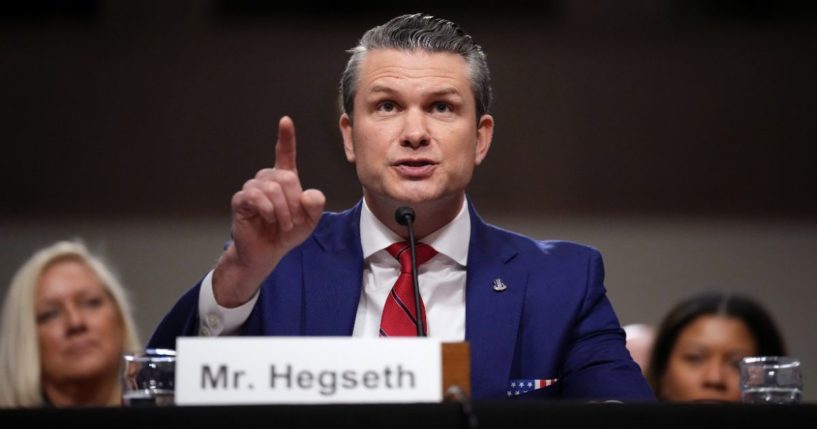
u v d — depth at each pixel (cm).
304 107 1413
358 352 423
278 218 488
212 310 532
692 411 405
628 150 1421
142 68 1430
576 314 584
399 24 580
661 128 1427
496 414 399
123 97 1427
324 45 1430
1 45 1434
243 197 491
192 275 1398
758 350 822
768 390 512
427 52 570
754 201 1427
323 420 397
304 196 488
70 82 1428
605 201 1419
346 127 602
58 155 1419
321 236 611
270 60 1424
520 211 1403
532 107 1420
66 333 781
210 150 1418
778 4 1451
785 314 1410
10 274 1398
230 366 421
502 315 576
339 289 582
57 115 1425
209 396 420
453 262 591
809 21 1445
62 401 784
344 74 596
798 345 1405
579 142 1416
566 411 402
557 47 1431
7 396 767
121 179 1416
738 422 406
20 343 773
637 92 1428
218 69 1427
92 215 1412
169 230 1407
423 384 421
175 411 398
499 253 601
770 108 1434
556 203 1407
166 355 493
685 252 1413
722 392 815
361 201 620
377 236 593
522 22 1445
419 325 513
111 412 398
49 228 1405
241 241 504
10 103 1424
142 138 1421
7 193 1413
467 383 429
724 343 819
